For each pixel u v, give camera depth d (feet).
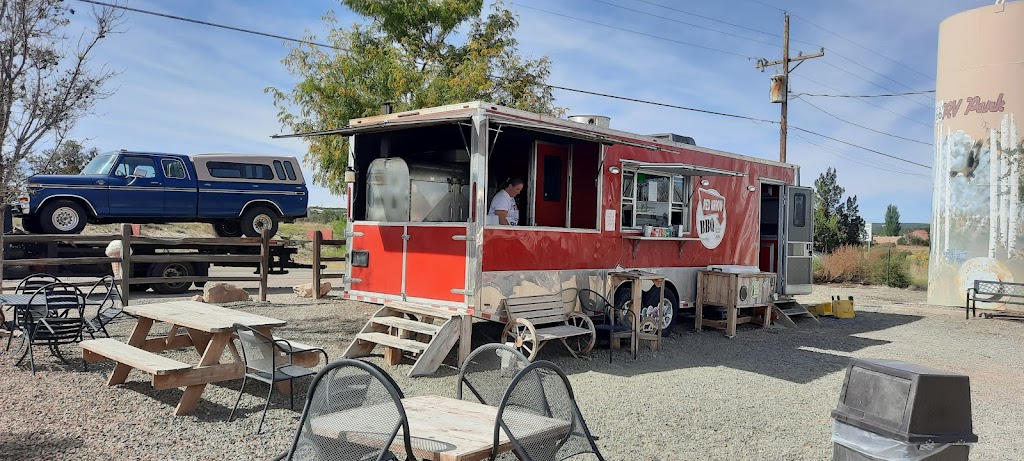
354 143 28.07
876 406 11.64
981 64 51.57
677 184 34.09
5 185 24.59
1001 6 50.57
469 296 23.66
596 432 17.40
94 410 17.12
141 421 16.46
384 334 24.66
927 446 11.09
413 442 10.50
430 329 23.53
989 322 43.29
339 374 10.60
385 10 58.49
